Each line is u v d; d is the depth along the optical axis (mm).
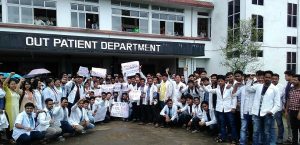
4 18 15547
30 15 16297
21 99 8227
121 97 11938
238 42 17500
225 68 19797
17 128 7355
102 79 12070
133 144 7996
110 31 18000
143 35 18828
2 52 15961
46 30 16109
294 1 20969
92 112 10727
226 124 8031
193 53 19125
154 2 19359
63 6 17016
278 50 20266
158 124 10562
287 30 20703
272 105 6738
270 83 6789
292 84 7375
